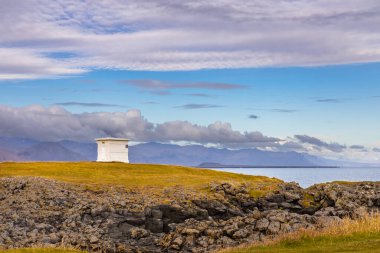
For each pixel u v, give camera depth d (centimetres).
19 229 5691
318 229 4169
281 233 4491
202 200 7375
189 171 11769
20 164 11494
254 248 3606
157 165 12431
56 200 7212
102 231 5916
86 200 7312
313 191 8025
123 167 11669
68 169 10900
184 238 5172
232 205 7612
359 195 7294
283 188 8319
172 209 6788
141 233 5866
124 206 6906
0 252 3569
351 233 3719
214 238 5056
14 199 7231
